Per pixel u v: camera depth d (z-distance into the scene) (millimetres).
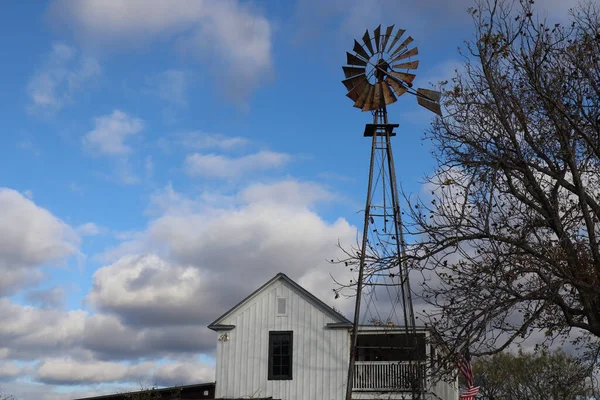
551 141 17594
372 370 30391
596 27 17656
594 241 16156
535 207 17016
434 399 29000
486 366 53781
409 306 24875
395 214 27672
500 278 15789
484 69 17734
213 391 32094
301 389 30844
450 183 17359
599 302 16391
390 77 28469
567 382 20938
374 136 28797
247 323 32281
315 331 31484
